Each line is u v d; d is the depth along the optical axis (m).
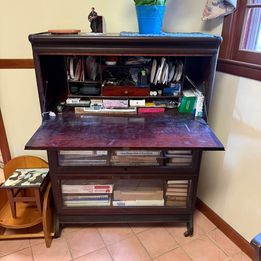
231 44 1.42
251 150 1.38
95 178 1.42
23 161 1.75
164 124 1.39
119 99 1.52
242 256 1.51
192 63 1.56
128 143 1.17
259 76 1.25
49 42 1.27
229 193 1.58
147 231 1.67
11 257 1.47
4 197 1.68
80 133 1.27
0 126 1.77
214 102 1.57
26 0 1.49
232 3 1.30
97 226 1.70
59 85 1.62
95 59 1.47
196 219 1.78
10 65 1.62
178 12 1.59
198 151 1.35
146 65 1.49
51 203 1.57
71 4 1.52
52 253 1.50
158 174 1.42
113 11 1.57
